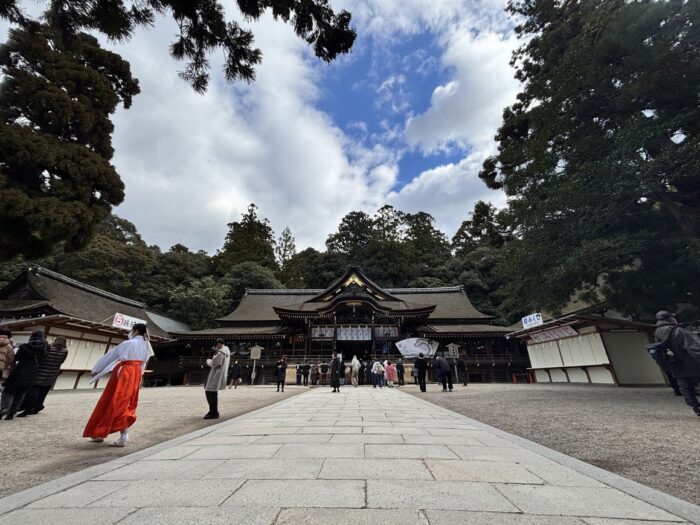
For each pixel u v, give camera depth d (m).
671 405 6.88
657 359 5.44
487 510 1.86
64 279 20.84
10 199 10.41
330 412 6.52
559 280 9.23
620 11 7.70
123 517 1.79
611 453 3.53
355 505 1.91
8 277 28.08
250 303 36.03
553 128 9.45
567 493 2.14
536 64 13.48
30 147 11.17
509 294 10.84
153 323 26.50
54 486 2.30
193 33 5.04
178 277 44.00
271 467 2.69
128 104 15.09
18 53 11.97
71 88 13.05
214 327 37.44
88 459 3.41
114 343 18.39
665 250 8.57
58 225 11.38
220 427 4.81
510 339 27.48
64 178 12.44
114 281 35.22
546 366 17.28
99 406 4.05
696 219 8.31
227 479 2.39
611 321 13.16
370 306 26.50
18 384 6.12
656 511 1.87
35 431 5.04
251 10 4.90
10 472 2.98
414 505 1.92
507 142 14.20
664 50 7.30
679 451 3.53
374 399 9.64
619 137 7.67
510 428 5.07
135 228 51.22
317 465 2.74
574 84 8.59
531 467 2.71
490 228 16.50
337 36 5.17
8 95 11.73
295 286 53.84
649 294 8.96
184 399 10.76
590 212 8.57
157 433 4.82
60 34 5.17
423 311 26.50
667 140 8.34
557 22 11.66
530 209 9.84
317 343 28.70
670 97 7.55
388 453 3.16
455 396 10.68
